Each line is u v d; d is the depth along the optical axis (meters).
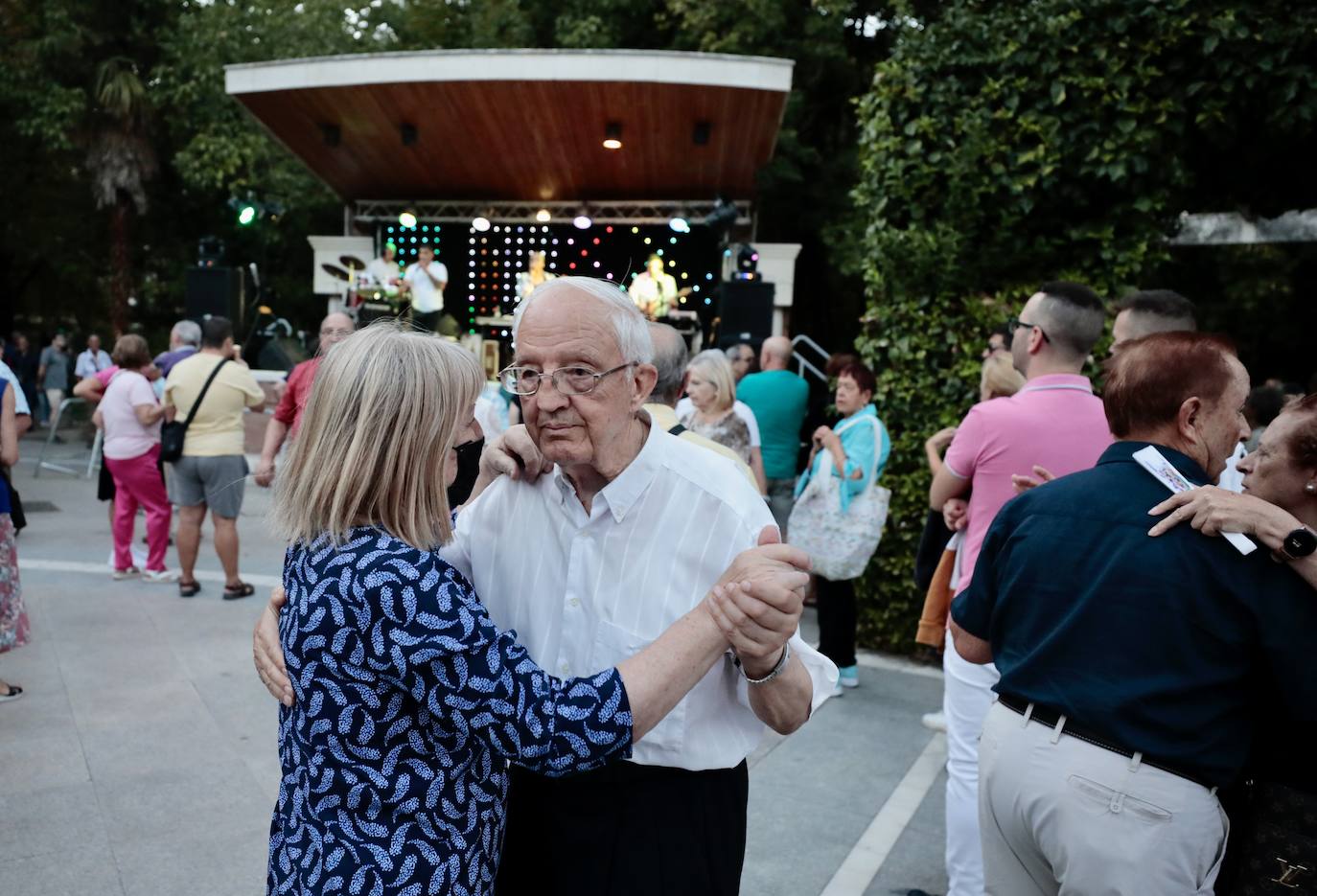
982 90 5.07
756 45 17.31
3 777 3.62
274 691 1.48
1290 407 1.78
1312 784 1.69
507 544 1.72
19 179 19.41
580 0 17.95
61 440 15.99
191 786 3.61
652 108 12.37
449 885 1.41
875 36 19.42
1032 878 1.90
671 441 1.64
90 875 2.98
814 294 21.06
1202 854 1.69
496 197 16.70
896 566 5.59
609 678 1.38
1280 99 4.62
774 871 3.21
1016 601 1.92
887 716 4.71
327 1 19.06
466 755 1.45
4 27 17.81
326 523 1.46
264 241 18.72
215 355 6.20
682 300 16.19
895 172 5.32
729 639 1.38
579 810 1.62
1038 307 2.79
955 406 5.40
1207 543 1.69
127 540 6.72
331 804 1.39
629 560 1.59
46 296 23.14
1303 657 1.60
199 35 17.58
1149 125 4.85
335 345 1.53
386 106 12.59
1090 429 2.71
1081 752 1.74
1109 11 4.86
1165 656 1.70
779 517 6.37
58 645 5.23
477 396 1.57
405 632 1.35
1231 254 14.73
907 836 3.48
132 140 18.02
